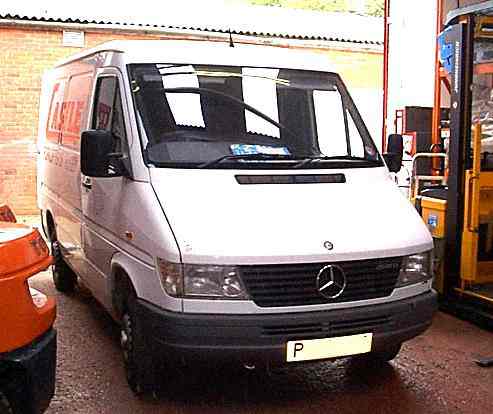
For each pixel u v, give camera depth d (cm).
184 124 489
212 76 523
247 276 398
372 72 1475
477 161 623
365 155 528
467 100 631
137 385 457
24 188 1267
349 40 1438
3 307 319
